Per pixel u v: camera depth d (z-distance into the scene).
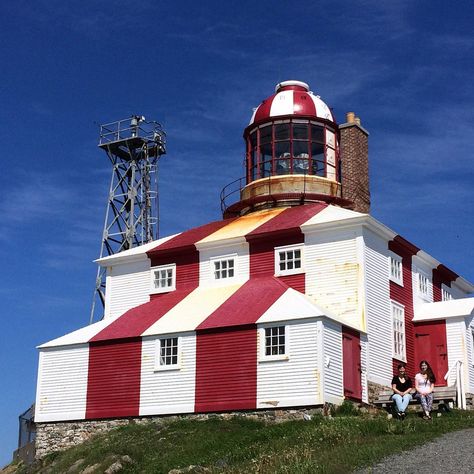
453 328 41.06
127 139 60.53
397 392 30.69
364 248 38.50
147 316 40.12
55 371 40.25
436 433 25.83
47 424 39.56
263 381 34.56
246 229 42.31
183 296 41.50
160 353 37.66
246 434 31.42
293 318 34.47
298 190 45.59
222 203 48.44
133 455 31.48
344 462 22.91
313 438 27.38
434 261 45.53
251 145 48.41
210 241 42.12
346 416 32.06
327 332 34.28
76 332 41.41
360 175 47.62
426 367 30.50
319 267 39.09
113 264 45.34
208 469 27.44
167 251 43.44
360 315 37.47
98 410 38.38
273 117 47.25
